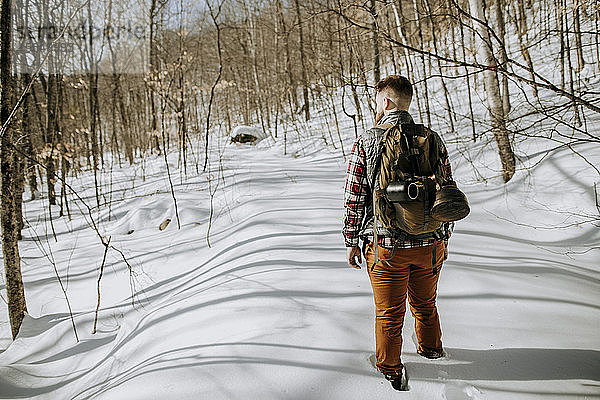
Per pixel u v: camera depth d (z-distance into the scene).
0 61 3.77
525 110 7.51
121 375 2.45
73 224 7.85
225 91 17.77
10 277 3.96
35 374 3.11
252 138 14.57
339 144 10.91
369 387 1.85
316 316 2.45
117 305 4.03
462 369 1.97
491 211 5.27
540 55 10.23
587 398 1.74
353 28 5.95
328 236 4.08
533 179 5.57
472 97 10.08
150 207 7.04
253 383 1.88
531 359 2.03
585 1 5.28
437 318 2.03
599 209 4.46
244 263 3.63
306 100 14.85
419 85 11.77
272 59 19.78
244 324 2.45
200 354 2.19
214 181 8.30
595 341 2.18
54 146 8.34
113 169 14.20
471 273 3.05
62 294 4.64
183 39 11.59
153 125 14.41
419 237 1.77
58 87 10.08
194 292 3.34
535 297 2.69
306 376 1.91
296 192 6.50
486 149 6.98
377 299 1.88
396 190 1.69
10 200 3.91
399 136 1.78
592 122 6.27
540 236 4.49
